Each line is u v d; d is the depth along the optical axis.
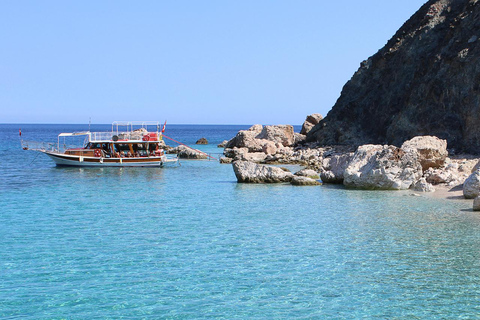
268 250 21.38
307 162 60.84
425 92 58.47
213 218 28.23
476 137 50.41
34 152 88.12
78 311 15.01
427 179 38.25
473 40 56.44
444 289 16.58
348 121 75.38
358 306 15.30
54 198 36.03
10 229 25.52
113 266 19.25
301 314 14.77
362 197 34.25
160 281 17.58
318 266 19.11
